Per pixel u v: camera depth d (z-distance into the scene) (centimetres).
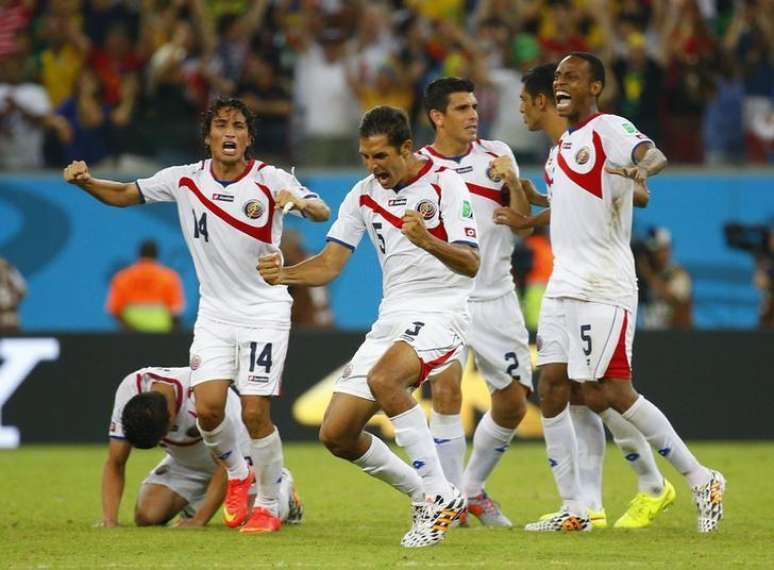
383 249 2800
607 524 3206
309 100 6469
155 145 6506
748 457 4712
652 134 6475
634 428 3064
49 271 6444
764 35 6812
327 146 6444
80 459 4744
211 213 3020
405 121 2723
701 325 6431
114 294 6097
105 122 6525
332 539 2839
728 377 5216
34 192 6444
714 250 6438
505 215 3116
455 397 3059
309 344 5216
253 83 6506
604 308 2934
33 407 5178
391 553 2598
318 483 4066
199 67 6519
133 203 3097
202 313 3055
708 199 6444
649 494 3122
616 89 6462
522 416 3216
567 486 3014
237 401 3200
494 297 3198
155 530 3005
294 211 3006
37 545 2736
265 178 3036
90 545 2734
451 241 2712
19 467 4497
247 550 2652
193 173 3061
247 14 6756
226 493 3098
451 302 2766
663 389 5194
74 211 6450
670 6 6688
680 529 3052
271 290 3053
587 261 2952
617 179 2931
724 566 2452
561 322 3000
